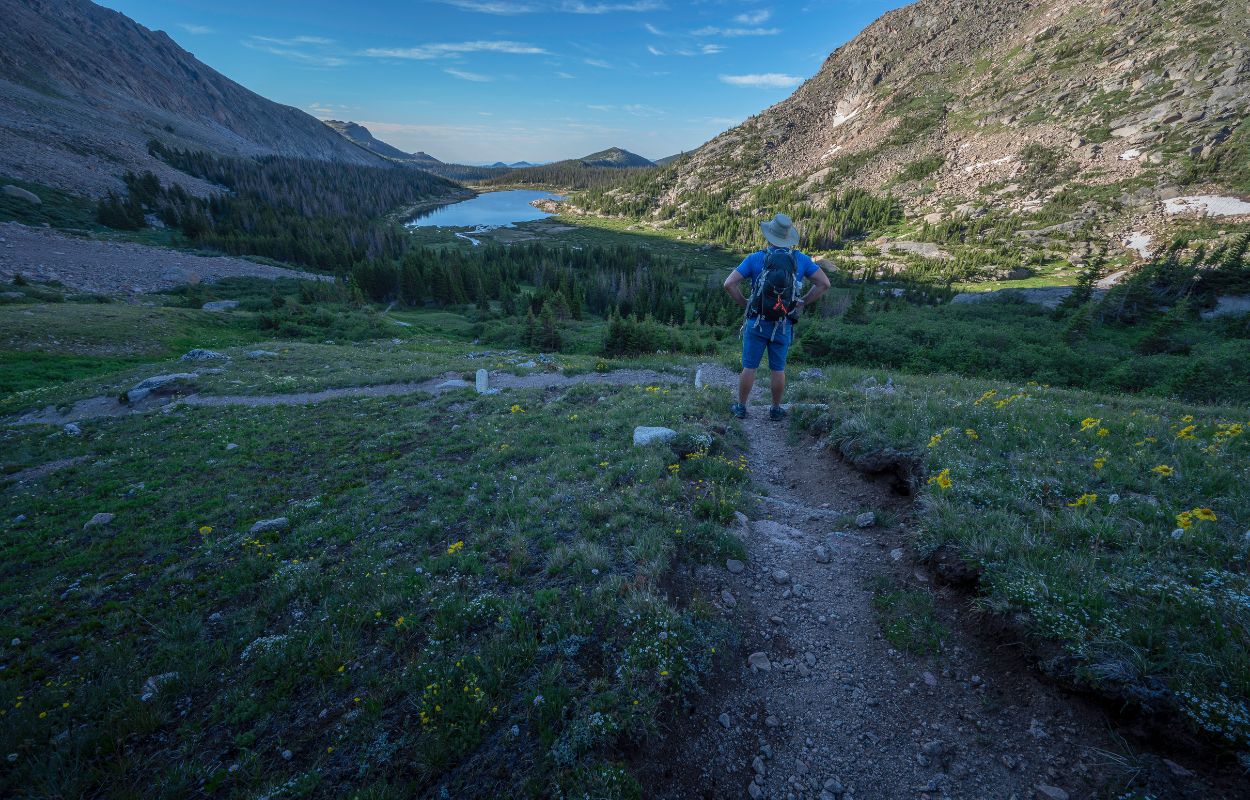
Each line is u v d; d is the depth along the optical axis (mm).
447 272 108875
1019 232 176375
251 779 3076
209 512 8594
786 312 6840
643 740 2877
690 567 4336
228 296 87250
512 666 3330
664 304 105500
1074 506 4078
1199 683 2467
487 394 15180
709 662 3381
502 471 7812
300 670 3881
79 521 8977
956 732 2918
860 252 192000
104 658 4574
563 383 16625
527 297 109562
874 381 11398
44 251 88438
